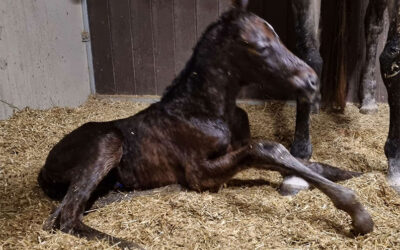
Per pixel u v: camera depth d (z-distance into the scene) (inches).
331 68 170.6
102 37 205.3
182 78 106.5
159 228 91.0
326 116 168.4
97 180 99.6
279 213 95.3
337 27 161.5
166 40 197.9
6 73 165.5
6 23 164.7
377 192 101.7
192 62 104.7
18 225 96.2
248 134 111.5
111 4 199.6
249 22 96.5
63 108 188.4
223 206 97.7
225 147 102.3
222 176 99.9
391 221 91.1
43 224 95.0
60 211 95.6
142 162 106.8
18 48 170.7
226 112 104.0
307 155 115.3
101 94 212.2
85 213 101.9
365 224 85.7
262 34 95.0
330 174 110.4
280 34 183.8
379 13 159.3
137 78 206.1
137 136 107.2
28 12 174.7
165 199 101.2
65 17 194.7
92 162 100.2
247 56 96.7
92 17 204.4
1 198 111.7
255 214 95.0
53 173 104.7
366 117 166.6
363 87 171.3
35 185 118.9
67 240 87.4
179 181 107.0
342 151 133.4
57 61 190.9
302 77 93.4
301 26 106.4
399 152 104.5
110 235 88.4
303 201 99.3
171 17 194.5
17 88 171.0
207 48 101.3
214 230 89.0
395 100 100.9
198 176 102.3
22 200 110.0
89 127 109.9
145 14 197.0
